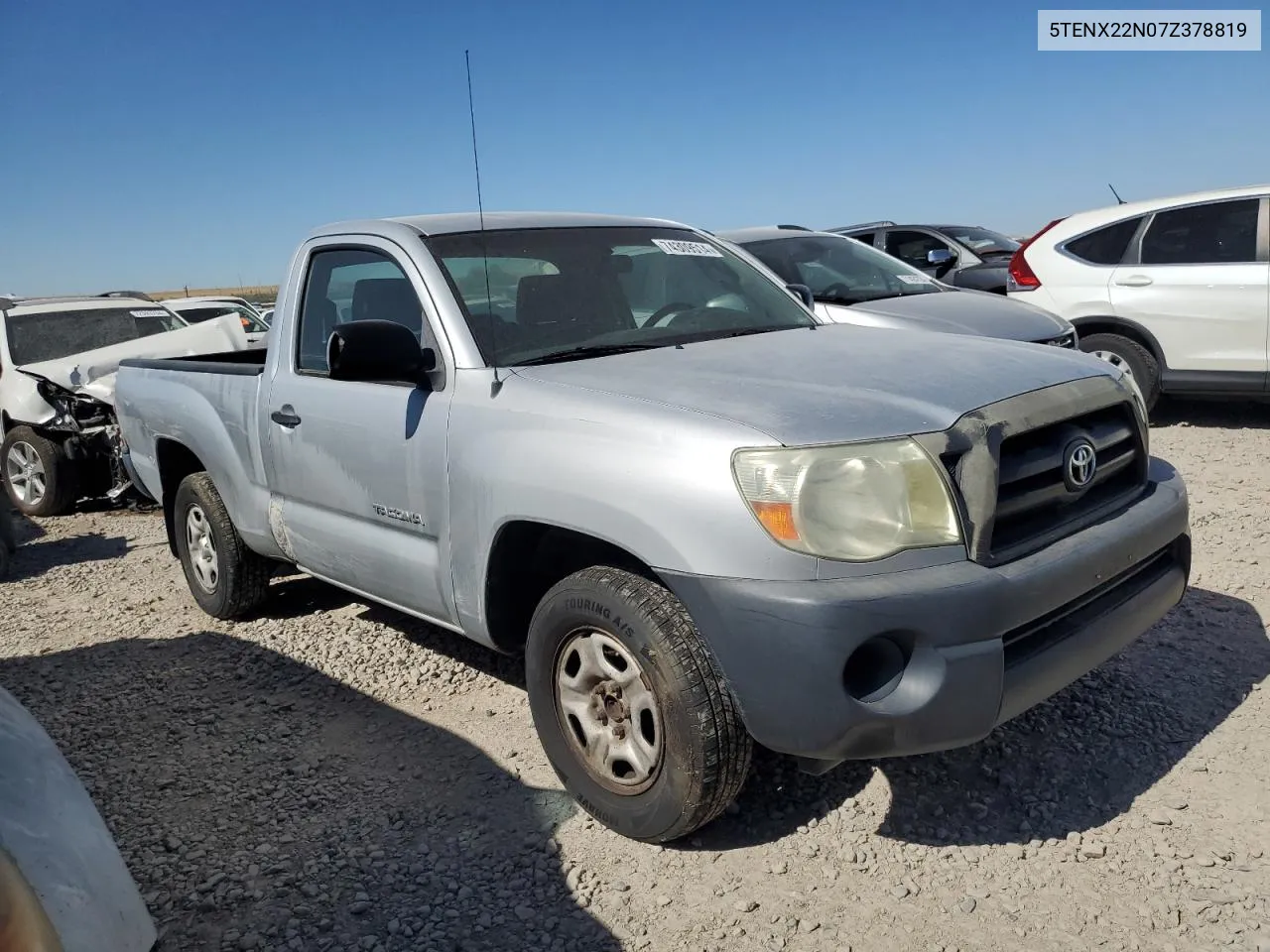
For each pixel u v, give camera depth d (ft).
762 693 8.45
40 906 5.53
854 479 8.39
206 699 14.08
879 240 39.40
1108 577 9.42
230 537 16.28
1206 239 26.43
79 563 22.86
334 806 11.04
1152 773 10.65
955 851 9.59
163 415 17.10
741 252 15.47
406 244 12.50
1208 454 24.00
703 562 8.63
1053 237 28.99
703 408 9.26
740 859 9.66
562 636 10.11
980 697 8.36
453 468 11.00
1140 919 8.50
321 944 8.83
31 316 30.63
